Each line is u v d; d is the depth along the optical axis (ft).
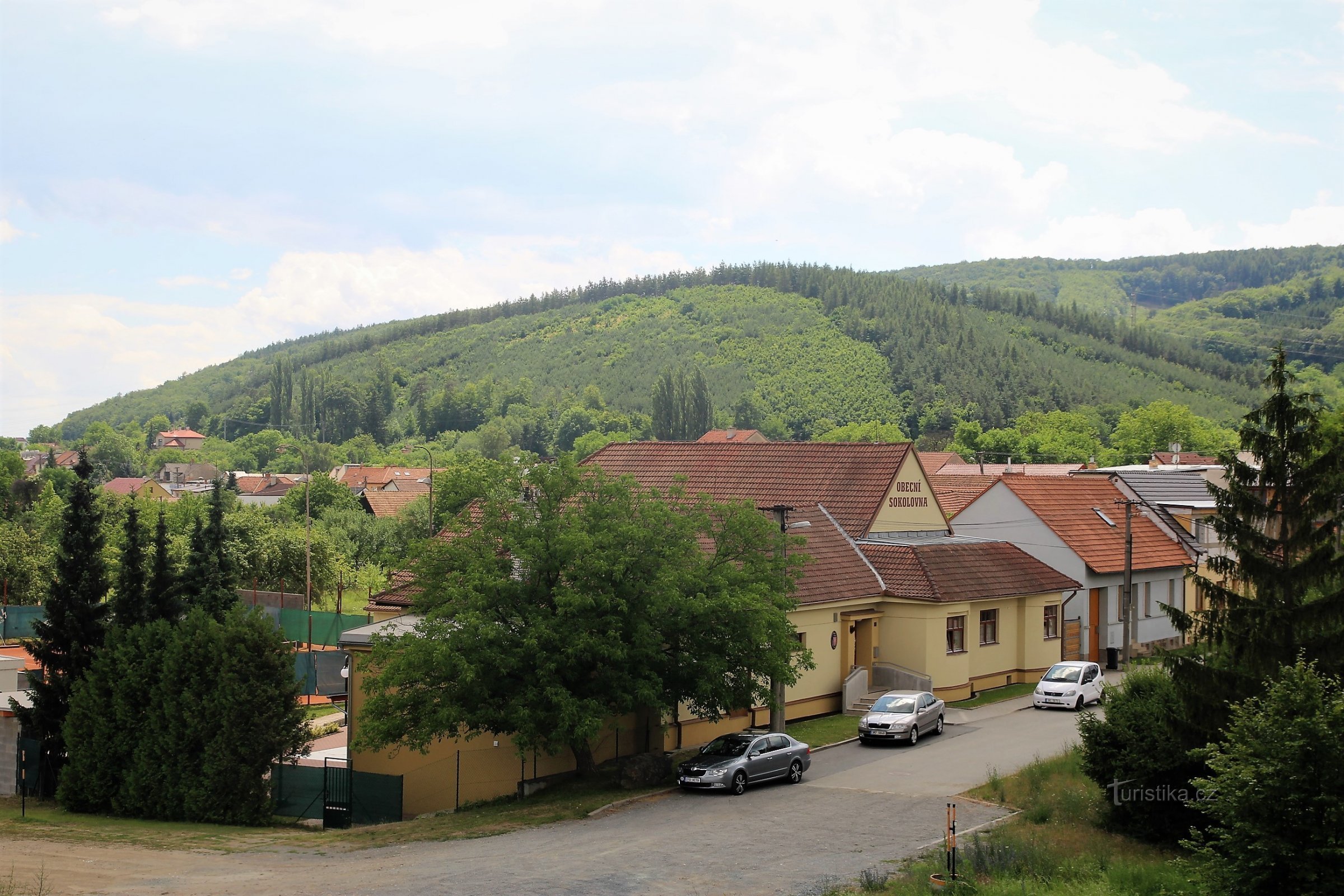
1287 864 53.31
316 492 344.08
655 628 94.22
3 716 112.88
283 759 99.91
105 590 118.21
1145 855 69.15
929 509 165.37
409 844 78.54
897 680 137.69
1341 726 53.06
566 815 85.51
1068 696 130.93
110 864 72.43
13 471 369.09
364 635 108.58
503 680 91.25
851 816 81.51
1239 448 79.41
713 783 90.48
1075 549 165.37
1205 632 74.43
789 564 103.76
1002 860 64.90
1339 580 74.13
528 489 102.06
